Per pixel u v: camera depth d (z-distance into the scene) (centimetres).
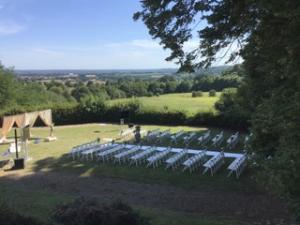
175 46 1309
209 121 3844
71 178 1975
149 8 1268
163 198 1602
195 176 1916
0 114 4344
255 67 1337
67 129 3953
